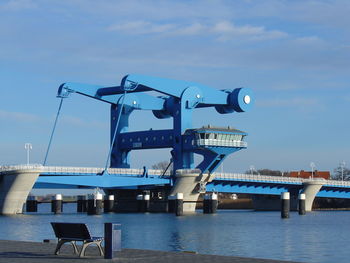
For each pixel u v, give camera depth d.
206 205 143.88
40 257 37.03
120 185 132.12
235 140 140.62
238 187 152.25
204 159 140.50
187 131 139.12
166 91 136.00
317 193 167.12
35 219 109.19
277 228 93.25
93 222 102.69
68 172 126.62
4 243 45.34
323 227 96.38
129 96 148.38
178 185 140.88
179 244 65.88
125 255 37.84
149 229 88.75
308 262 51.22
